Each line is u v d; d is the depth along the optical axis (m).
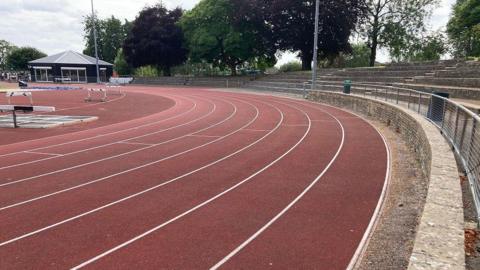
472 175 5.98
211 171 9.18
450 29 47.50
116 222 6.16
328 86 31.05
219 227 5.91
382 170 9.02
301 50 48.34
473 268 3.84
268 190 7.68
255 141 13.02
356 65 54.62
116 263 4.85
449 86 20.03
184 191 7.69
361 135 13.83
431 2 46.81
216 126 16.81
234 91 42.09
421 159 9.15
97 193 7.64
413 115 11.98
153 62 60.88
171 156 10.87
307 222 6.05
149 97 34.91
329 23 43.75
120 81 65.56
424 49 49.94
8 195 7.56
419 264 3.05
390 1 46.94
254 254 5.03
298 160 10.16
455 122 7.90
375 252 4.97
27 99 32.66
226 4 48.16
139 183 8.28
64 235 5.70
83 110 24.12
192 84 55.75
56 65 68.25
